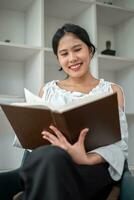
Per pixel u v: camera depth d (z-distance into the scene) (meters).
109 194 1.12
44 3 2.34
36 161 0.86
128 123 2.71
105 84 1.48
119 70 2.82
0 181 1.23
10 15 2.47
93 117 1.00
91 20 2.39
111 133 1.08
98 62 2.50
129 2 2.75
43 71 2.16
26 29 2.47
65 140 1.02
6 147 2.38
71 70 1.45
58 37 1.45
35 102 1.09
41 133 1.08
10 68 2.43
